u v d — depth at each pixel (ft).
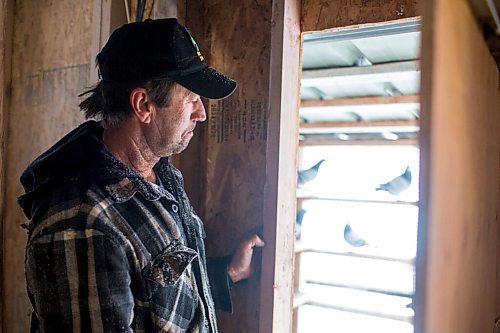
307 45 6.22
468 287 1.77
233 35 4.46
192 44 3.18
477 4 1.83
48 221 2.76
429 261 1.26
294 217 3.94
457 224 1.57
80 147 3.01
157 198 3.12
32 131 5.37
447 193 1.41
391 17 3.57
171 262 3.00
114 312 2.64
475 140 1.87
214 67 4.54
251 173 4.36
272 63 3.77
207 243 4.54
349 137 12.48
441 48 1.32
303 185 9.73
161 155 3.27
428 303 1.25
